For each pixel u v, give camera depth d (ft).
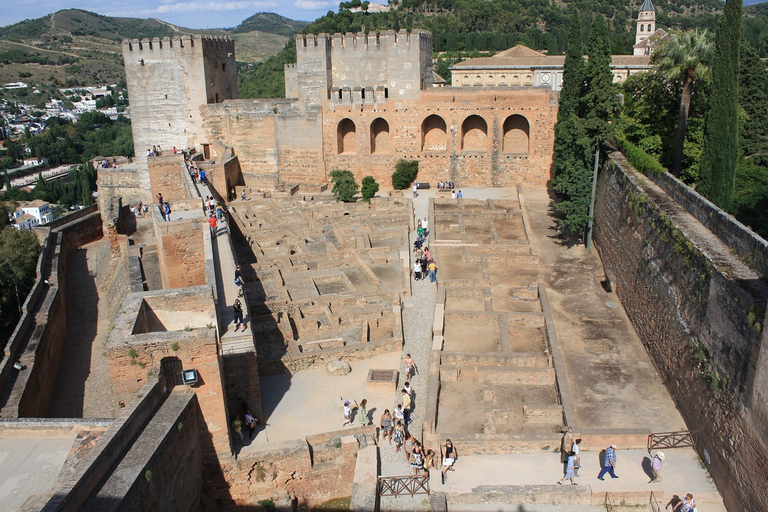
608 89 149.48
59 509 51.19
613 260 138.10
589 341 113.60
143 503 61.05
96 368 134.31
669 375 96.12
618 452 83.46
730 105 122.11
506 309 127.03
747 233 82.38
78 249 215.51
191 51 224.94
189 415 74.64
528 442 84.74
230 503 82.64
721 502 74.13
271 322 117.19
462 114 212.02
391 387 99.60
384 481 78.95
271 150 229.25
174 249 124.67
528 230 167.73
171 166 192.54
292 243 164.55
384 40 212.43
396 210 184.85
